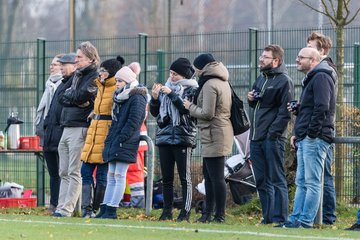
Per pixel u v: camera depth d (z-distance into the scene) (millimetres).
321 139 32812
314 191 32938
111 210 37000
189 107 35750
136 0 68250
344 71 47219
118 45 60719
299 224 33094
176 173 46562
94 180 41688
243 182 43625
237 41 54000
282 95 35188
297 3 62094
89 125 38344
